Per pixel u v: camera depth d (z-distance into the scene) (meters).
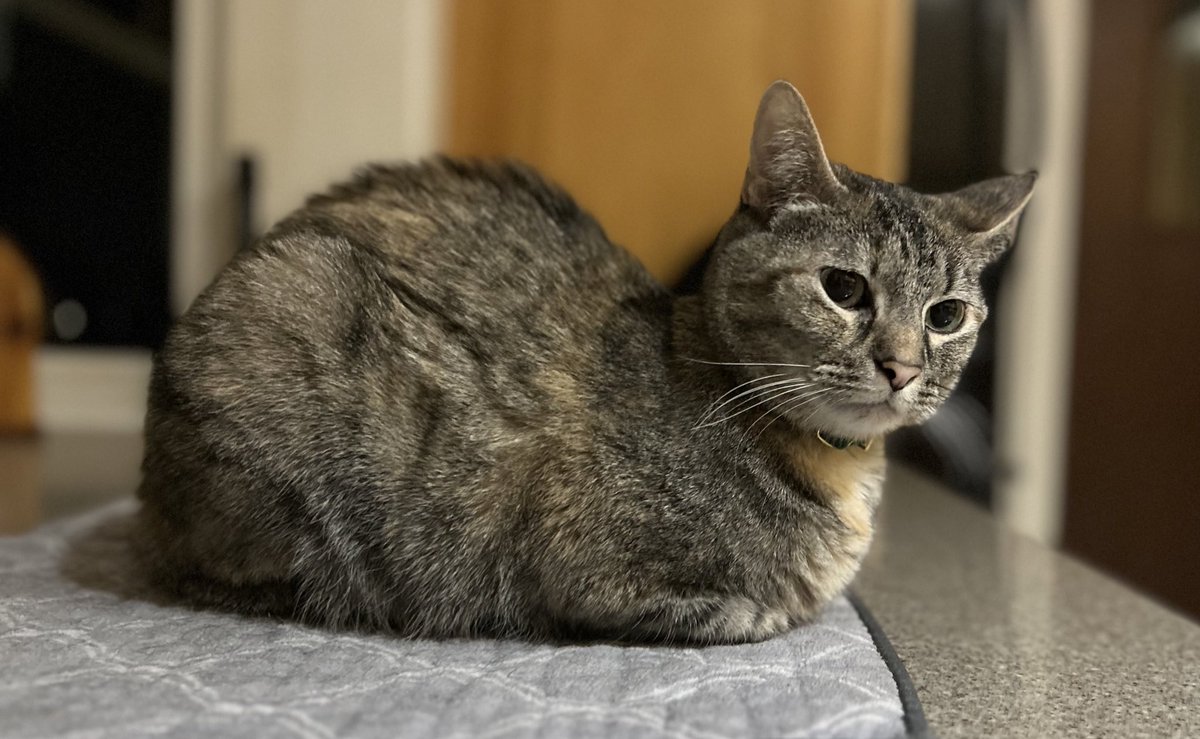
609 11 2.41
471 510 1.05
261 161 2.65
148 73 2.78
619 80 2.42
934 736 0.79
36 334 2.67
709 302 1.11
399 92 2.56
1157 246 3.02
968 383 3.01
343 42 2.57
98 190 2.84
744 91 2.38
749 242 1.09
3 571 1.21
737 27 2.36
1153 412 3.04
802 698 0.86
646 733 0.77
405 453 1.06
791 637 1.07
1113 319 3.05
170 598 1.14
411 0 2.53
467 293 1.11
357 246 1.13
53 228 2.88
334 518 1.07
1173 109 3.00
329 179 2.62
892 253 1.06
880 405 1.05
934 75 2.81
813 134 1.06
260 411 1.06
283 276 1.10
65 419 2.92
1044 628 1.23
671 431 1.06
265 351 1.07
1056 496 3.09
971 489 2.91
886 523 1.99
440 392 1.06
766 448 1.07
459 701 0.83
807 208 1.08
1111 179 3.03
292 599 1.10
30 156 2.82
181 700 0.80
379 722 0.77
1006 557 1.69
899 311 1.06
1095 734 0.85
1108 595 1.42
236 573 1.09
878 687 0.90
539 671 0.92
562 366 1.08
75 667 0.88
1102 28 2.99
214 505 1.07
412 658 0.97
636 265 1.23
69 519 1.53
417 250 1.13
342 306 1.08
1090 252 3.05
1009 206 1.19
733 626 1.04
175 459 1.08
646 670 0.93
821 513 1.08
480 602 1.08
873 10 2.31
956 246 1.12
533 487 1.04
